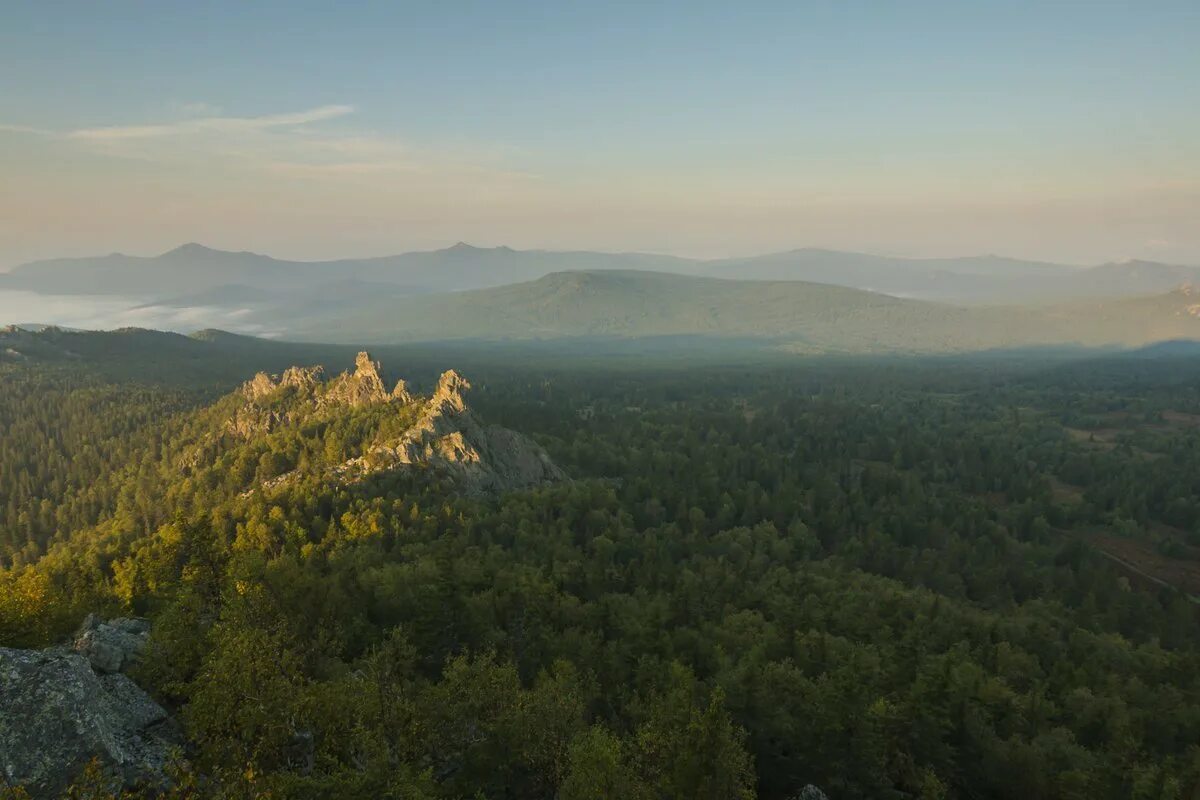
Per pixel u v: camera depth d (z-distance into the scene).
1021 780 69.56
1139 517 199.75
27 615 64.44
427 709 54.81
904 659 88.44
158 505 188.25
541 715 56.50
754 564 141.62
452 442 171.62
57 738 37.97
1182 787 67.56
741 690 74.94
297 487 148.00
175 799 35.81
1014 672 96.31
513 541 136.12
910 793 67.38
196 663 54.75
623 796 47.41
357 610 90.19
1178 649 119.88
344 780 41.12
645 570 125.69
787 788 69.12
